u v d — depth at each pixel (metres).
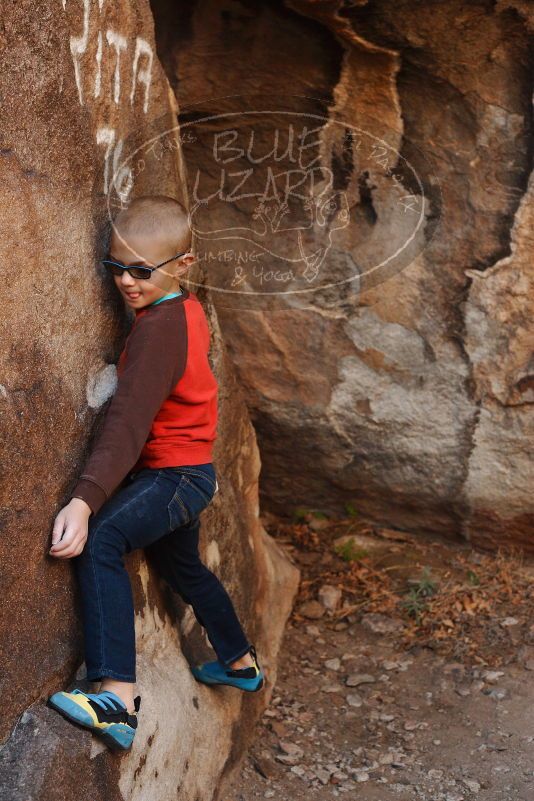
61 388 2.19
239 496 3.38
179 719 2.59
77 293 2.25
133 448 2.23
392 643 3.82
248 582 3.38
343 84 3.34
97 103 2.31
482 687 3.53
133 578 2.54
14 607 1.97
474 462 4.02
